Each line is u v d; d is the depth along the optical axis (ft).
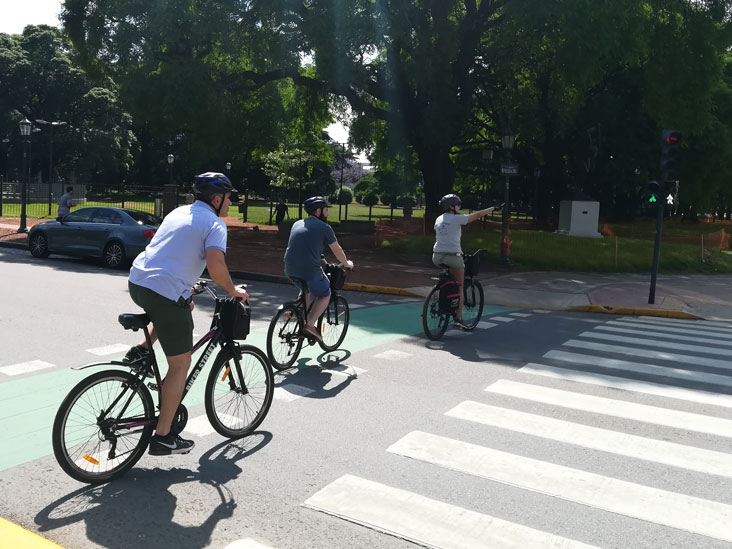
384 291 43.45
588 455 14.65
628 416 17.56
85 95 209.97
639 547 10.66
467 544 10.57
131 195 109.91
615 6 60.85
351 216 163.32
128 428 12.72
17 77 202.08
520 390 19.79
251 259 58.80
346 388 19.45
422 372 21.70
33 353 22.02
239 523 11.08
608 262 65.77
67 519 11.01
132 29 66.28
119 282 40.40
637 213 160.45
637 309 39.70
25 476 12.63
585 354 25.58
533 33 68.80
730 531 11.29
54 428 11.77
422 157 84.84
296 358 21.80
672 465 14.21
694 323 36.91
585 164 111.86
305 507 11.74
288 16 66.23
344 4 62.44
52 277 41.63
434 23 67.26
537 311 38.83
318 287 21.58
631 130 102.53
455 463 13.93
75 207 112.68
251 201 227.20
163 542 10.37
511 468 13.75
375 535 10.80
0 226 84.12
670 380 21.66
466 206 199.41
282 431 15.67
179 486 12.50
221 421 14.90
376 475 13.20
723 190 109.19
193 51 72.64
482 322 32.99
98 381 12.32
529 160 127.65
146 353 13.02
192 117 68.39
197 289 14.24
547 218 129.18
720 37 69.00
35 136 203.72
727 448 15.35
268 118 88.94
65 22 73.72
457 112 70.38
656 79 71.46
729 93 99.55
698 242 93.91
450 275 27.61
